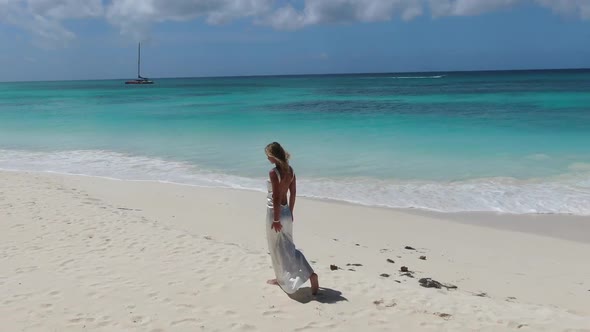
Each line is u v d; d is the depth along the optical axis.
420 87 75.94
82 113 36.16
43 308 5.32
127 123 28.89
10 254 7.31
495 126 23.97
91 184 13.79
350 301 5.77
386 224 10.22
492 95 48.75
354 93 59.59
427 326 5.17
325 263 7.68
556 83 81.19
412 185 13.45
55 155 19.03
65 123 29.30
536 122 25.03
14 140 22.88
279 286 6.12
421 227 10.03
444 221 10.45
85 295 5.71
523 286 7.05
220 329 4.95
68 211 9.95
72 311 5.26
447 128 23.72
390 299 5.88
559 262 8.09
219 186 13.78
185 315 5.24
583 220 10.38
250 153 18.59
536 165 15.25
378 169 15.33
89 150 20.05
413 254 8.43
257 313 5.35
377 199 12.21
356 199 12.24
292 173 5.77
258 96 57.78
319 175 14.75
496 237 9.41
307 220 10.49
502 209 11.26
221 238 8.83
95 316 5.15
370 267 7.57
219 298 5.72
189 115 33.25
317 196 12.57
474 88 67.81
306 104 41.78
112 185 13.72
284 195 5.74
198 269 6.70
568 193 12.26
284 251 5.81
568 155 16.55
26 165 17.14
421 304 5.77
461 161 16.14
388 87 78.00
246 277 6.42
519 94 49.59
